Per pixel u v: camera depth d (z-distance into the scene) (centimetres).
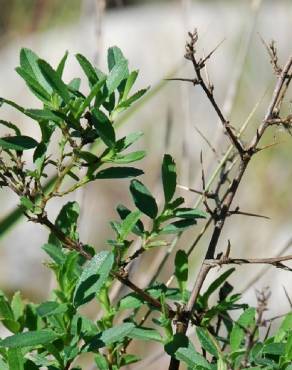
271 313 146
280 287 149
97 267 65
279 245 161
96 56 103
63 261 67
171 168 68
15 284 192
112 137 65
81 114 65
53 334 64
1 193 178
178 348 66
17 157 66
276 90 68
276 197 167
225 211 68
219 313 69
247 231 165
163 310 67
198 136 193
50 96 65
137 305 68
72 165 65
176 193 123
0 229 87
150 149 193
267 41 196
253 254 161
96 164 65
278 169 169
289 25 198
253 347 65
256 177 170
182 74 165
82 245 67
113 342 65
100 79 65
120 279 67
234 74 97
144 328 67
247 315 66
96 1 105
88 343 65
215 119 195
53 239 68
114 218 196
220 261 67
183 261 69
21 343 64
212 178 78
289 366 65
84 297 65
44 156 66
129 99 66
